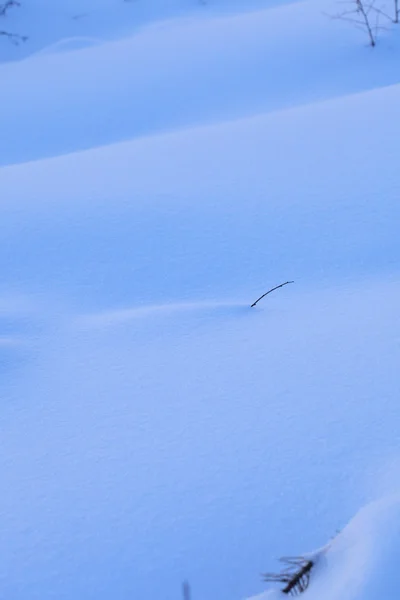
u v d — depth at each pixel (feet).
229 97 23.57
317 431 7.18
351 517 6.14
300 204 12.30
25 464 7.35
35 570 6.09
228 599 5.68
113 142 22.49
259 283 10.73
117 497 6.73
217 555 6.02
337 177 12.87
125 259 11.59
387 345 8.46
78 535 6.38
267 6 35.86
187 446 7.26
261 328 9.32
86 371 8.87
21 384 8.75
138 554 6.12
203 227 12.08
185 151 14.89
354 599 4.73
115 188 13.61
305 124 15.10
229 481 6.72
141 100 24.67
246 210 12.37
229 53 26.22
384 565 4.87
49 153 22.79
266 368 8.39
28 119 25.21
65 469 7.19
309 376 8.11
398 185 12.29
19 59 34.58
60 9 37.93
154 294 10.82
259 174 13.43
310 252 11.17
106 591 5.85
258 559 5.93
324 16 27.37
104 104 25.00
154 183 13.64
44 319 10.27
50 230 12.48
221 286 10.81
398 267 10.52
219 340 9.18
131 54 28.76
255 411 7.64
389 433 7.01
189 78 25.26
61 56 31.24
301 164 13.53
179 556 6.05
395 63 23.71
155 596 5.77
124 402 8.14
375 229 11.36
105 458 7.27
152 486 6.79
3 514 6.71
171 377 8.50
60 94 26.61
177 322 9.68
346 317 9.30
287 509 6.32
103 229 12.32
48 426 7.91
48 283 11.27
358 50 24.63
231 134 15.37
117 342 9.43
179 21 34.86
